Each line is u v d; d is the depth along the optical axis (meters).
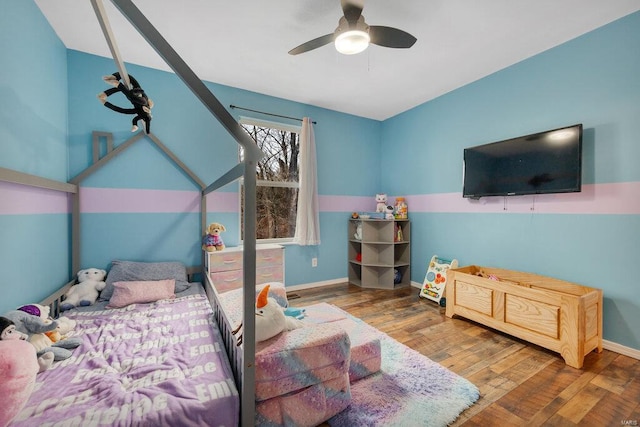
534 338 1.99
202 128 2.87
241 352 1.13
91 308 2.00
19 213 1.55
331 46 2.29
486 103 2.82
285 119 3.42
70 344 1.42
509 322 2.15
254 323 1.07
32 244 1.69
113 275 2.29
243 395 1.06
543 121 2.38
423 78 2.86
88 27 2.04
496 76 2.72
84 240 2.34
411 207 3.73
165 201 2.66
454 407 1.40
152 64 2.57
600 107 2.05
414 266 3.69
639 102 1.88
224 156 2.98
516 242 2.59
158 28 2.05
